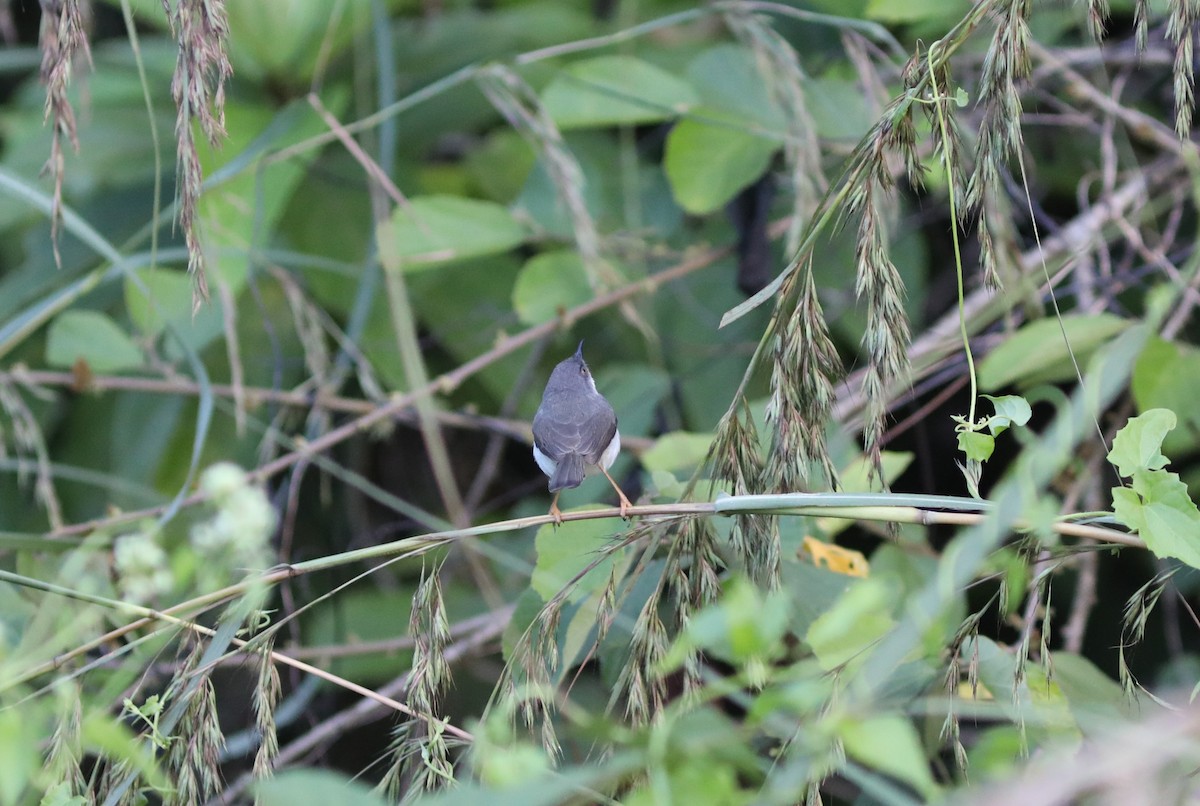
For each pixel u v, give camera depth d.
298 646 9.11
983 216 4.88
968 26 4.76
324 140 8.65
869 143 4.80
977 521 4.67
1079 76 9.05
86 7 5.50
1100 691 5.43
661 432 10.28
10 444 10.38
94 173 10.38
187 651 6.08
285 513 10.31
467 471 11.55
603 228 10.51
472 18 11.66
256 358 10.69
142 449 10.27
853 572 6.55
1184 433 6.83
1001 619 4.75
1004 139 4.81
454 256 9.37
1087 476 7.82
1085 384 4.07
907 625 3.65
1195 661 7.84
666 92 9.27
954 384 8.09
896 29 10.15
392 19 12.24
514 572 9.66
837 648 5.10
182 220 5.29
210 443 10.39
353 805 2.97
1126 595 9.20
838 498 4.57
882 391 4.89
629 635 6.11
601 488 9.63
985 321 8.50
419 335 11.48
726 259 10.50
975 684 4.74
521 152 11.63
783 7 8.11
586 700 7.61
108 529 7.69
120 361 9.10
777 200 10.59
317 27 10.38
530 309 9.71
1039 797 2.83
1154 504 4.38
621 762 3.23
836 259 10.05
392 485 11.47
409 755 4.75
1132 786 2.85
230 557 4.91
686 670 4.73
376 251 9.08
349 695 9.93
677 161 9.20
